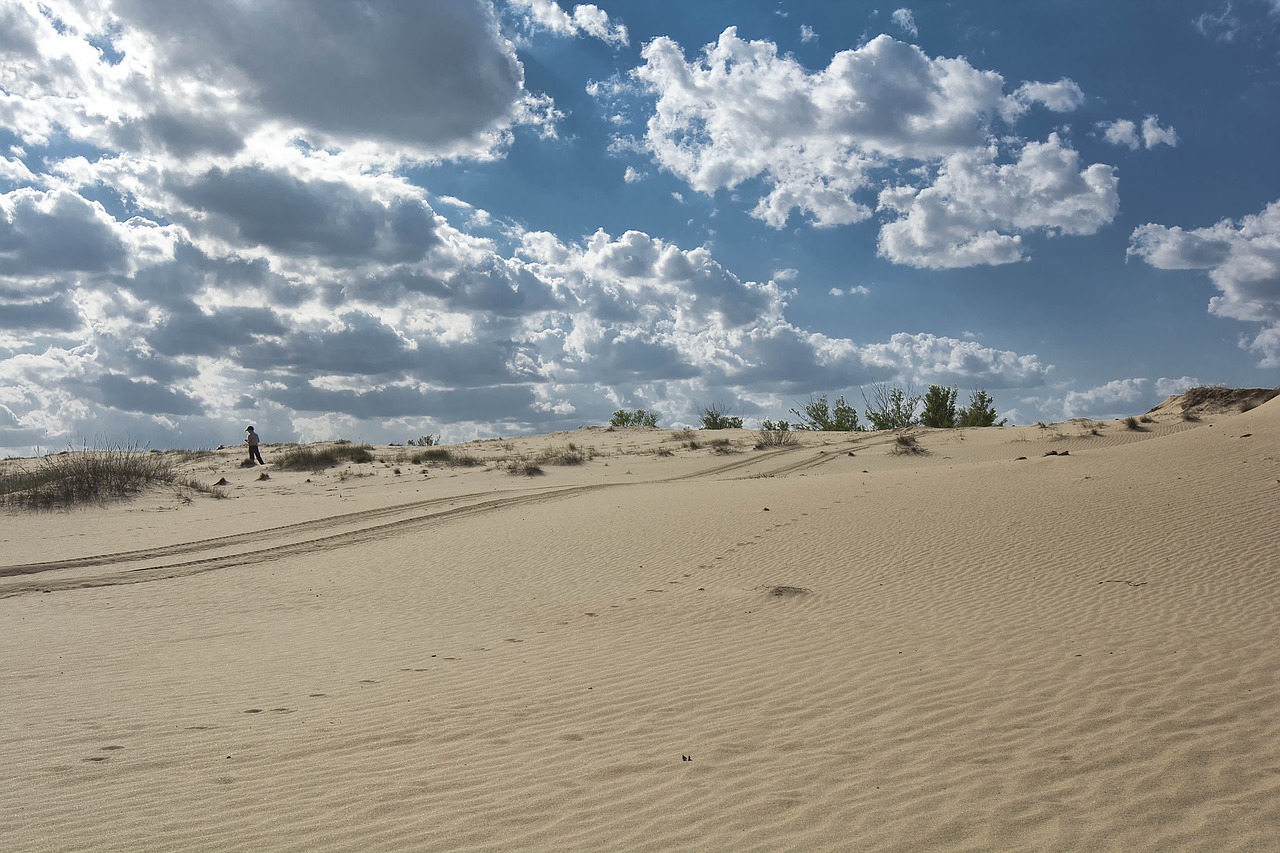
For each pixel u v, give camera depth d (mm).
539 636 9422
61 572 14242
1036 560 12172
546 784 5160
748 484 22922
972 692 6801
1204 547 12156
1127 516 14352
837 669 7594
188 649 9094
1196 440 21297
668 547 14867
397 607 11352
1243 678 6871
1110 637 8336
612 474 31562
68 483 24156
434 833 4496
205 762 5609
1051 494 16797
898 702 6629
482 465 33844
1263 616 8883
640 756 5621
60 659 8648
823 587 11328
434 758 5645
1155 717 6082
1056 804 4738
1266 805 4648
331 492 27266
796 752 5637
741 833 4441
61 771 5465
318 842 4402
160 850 4324
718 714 6488
